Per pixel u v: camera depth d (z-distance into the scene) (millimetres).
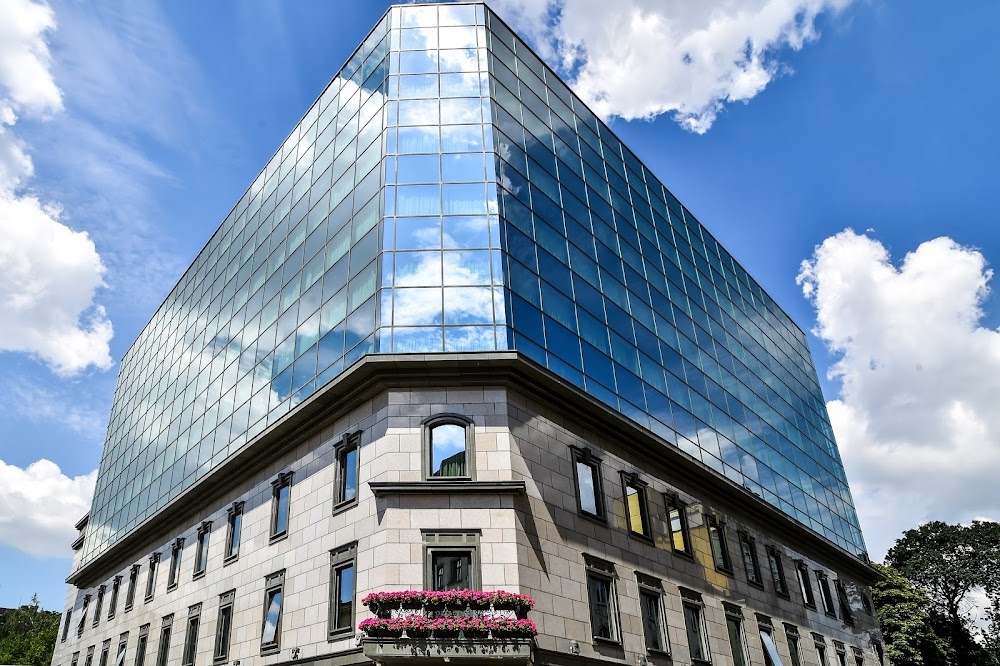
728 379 42188
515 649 18641
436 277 26000
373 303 26062
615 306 33156
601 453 27672
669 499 30750
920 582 71688
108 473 52750
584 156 36438
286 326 32281
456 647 18516
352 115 33188
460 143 29203
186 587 32656
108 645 39344
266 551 27422
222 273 42438
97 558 44438
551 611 21797
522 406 24531
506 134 30516
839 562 45406
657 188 43594
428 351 24438
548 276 29062
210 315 41969
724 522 34094
